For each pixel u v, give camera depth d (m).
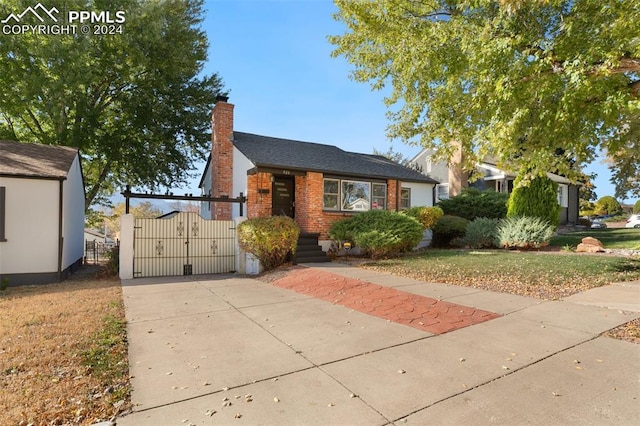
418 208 14.41
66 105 15.42
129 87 17.62
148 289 8.09
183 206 44.66
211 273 11.34
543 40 5.15
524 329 4.72
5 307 6.19
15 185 9.35
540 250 12.63
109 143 16.89
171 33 16.83
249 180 12.30
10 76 14.25
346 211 13.81
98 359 3.86
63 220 10.10
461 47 6.11
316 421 2.69
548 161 5.78
